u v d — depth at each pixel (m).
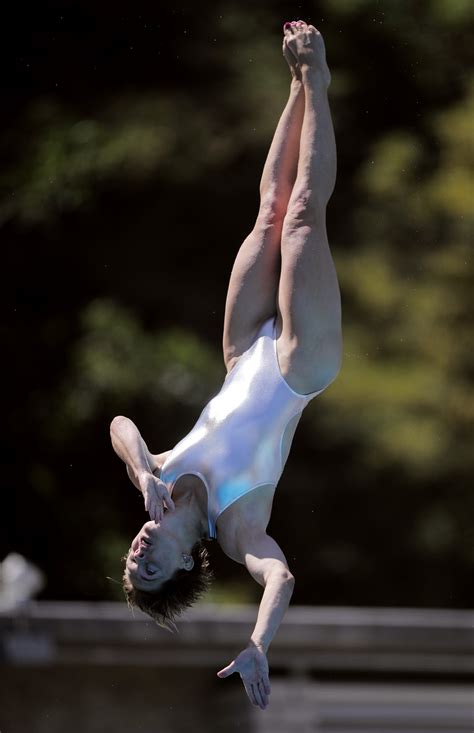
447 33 64.31
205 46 70.50
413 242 59.09
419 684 46.22
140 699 42.22
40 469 65.62
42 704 41.38
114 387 63.62
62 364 66.50
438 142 60.66
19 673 41.41
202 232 70.62
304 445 66.44
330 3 65.69
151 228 69.69
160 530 19.83
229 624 41.84
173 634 41.53
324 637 42.59
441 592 66.50
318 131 21.34
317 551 67.62
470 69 64.50
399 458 57.41
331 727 42.00
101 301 67.19
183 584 20.11
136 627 41.44
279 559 19.36
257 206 70.38
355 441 63.59
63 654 41.31
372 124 67.38
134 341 65.19
